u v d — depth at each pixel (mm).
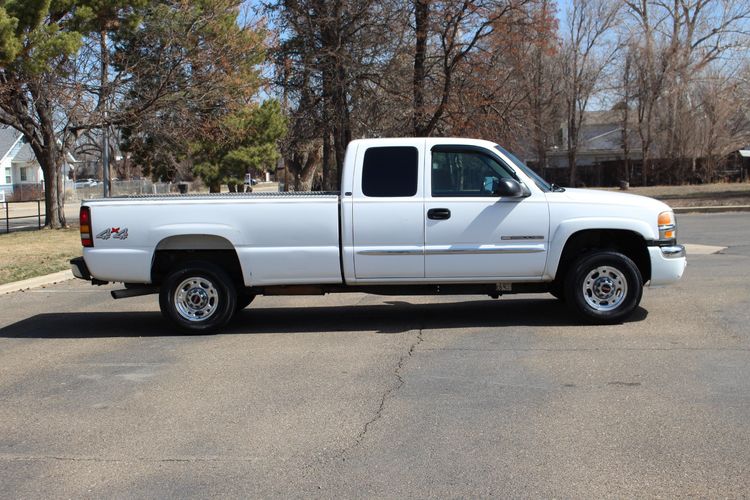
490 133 22797
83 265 8117
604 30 47000
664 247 7801
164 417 5340
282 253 7836
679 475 4113
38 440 4953
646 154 48812
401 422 5086
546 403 5383
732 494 3875
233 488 4133
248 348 7398
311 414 5305
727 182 46500
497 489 4008
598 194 7938
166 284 8055
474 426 4961
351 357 6891
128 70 22312
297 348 7320
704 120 46438
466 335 7664
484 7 20047
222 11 22625
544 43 21672
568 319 8289
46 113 22969
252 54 23297
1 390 6137
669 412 5102
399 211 7727
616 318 7855
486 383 5926
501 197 7727
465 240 7738
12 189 55125
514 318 8469
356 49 20594
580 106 49500
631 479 4078
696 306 8711
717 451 4418
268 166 45219
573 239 7992
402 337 7676
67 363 7012
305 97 21641
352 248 7773
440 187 7816
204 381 6223
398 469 4312
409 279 7844
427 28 20344
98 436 4996
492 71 22141
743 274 10992
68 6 20234
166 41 22234
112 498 4055
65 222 24750
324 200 7793
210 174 43656
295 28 20656
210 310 8102
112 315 9664
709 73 45219
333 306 9742
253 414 5344
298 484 4160
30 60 18078
